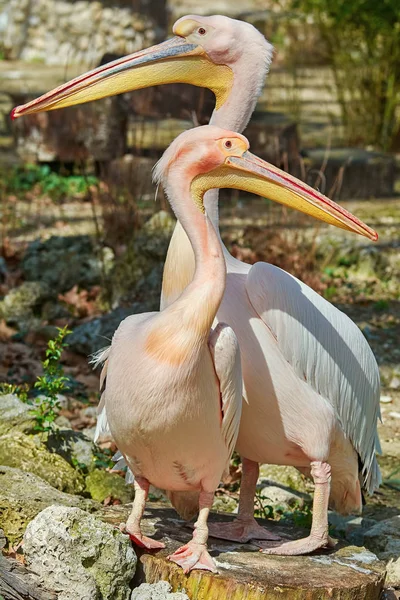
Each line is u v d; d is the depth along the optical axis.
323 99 16.97
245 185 3.37
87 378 6.51
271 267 3.69
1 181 11.51
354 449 4.00
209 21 3.99
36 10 17.70
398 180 12.70
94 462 4.61
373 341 7.55
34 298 7.59
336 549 3.81
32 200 11.20
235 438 3.45
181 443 3.29
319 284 8.44
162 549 3.58
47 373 4.61
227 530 3.88
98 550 3.37
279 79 17.30
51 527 3.35
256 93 4.08
